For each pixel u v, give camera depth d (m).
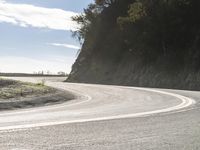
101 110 15.92
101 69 64.25
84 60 69.81
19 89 23.50
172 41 52.72
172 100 21.22
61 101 22.25
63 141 8.67
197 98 22.41
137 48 57.06
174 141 8.86
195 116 13.61
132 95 25.66
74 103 20.52
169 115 13.87
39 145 8.20
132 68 56.22
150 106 17.78
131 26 58.12
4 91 22.27
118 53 62.59
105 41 67.06
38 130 10.13
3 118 12.96
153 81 50.28
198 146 8.34
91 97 24.45
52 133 9.70
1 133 9.59
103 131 10.12
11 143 8.36
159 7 51.94
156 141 8.84
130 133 9.86
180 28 51.59
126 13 66.50
